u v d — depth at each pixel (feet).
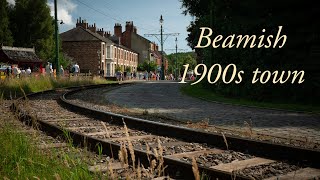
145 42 310.24
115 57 244.01
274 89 54.54
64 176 12.09
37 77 82.64
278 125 31.12
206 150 20.56
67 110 41.73
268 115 38.32
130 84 118.93
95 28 241.76
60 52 216.74
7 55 144.56
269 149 19.35
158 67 281.13
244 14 58.29
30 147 16.37
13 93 62.69
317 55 51.11
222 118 35.78
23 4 229.04
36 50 230.07
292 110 42.52
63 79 95.25
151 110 42.96
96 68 222.89
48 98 57.00
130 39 309.22
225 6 62.18
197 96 63.93
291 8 52.19
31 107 42.04
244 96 58.75
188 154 19.44
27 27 230.27
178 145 22.16
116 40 268.82
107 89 86.94
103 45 228.63
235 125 30.99
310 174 15.67
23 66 150.00
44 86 80.48
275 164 17.49
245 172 15.90
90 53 223.71
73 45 225.76
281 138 24.91
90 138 20.99
